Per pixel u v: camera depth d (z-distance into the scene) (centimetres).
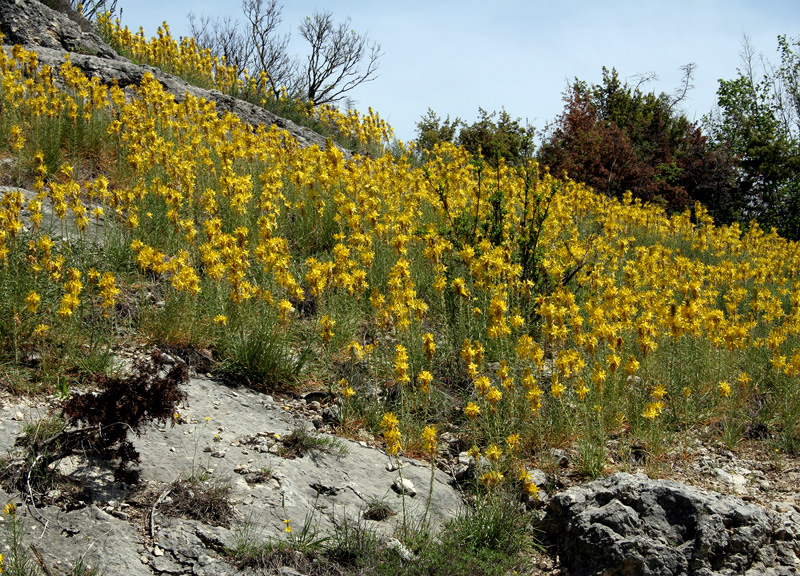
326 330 535
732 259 1175
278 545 355
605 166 1953
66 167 723
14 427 393
